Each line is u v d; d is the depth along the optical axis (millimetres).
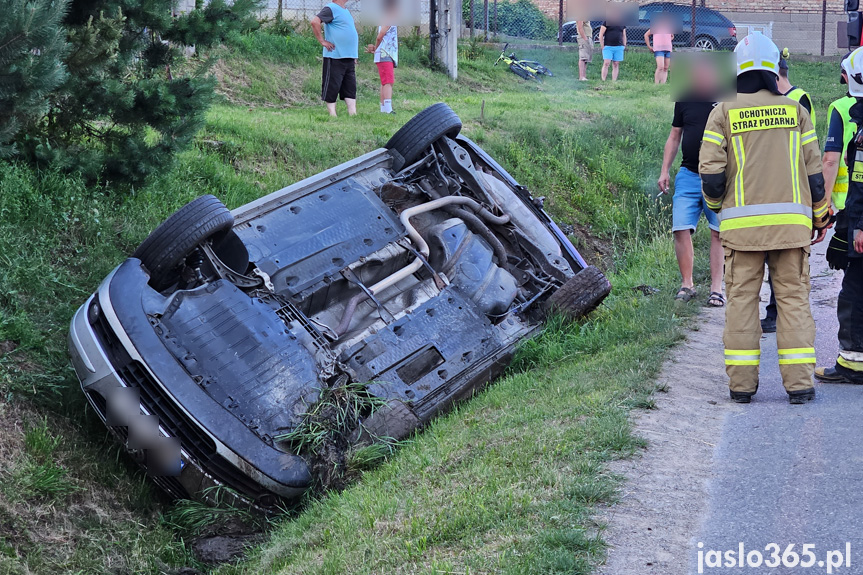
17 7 6633
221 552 5258
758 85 5574
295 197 7383
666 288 9086
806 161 5547
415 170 8117
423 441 5598
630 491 4352
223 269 6453
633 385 5875
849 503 4074
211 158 9938
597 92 19484
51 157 8148
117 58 8469
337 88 13281
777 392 5836
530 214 8234
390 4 14109
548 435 5098
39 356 6473
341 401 5855
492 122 13359
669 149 8594
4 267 7125
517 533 4047
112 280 6117
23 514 5086
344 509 4875
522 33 28781
